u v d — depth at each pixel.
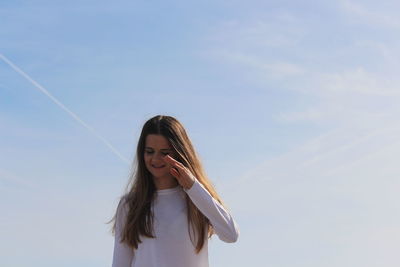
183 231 5.32
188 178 5.19
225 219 5.25
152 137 5.41
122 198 5.52
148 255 5.29
